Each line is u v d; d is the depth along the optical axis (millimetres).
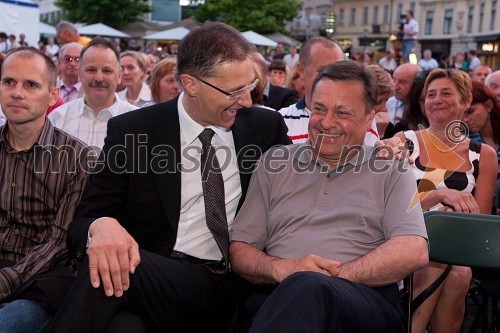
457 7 43125
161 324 2430
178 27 29516
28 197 2834
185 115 2658
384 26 49594
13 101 2736
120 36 30594
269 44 29297
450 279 3088
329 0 55938
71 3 40406
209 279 2574
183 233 2643
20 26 18875
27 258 2686
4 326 2408
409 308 2713
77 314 2199
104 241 2246
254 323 2113
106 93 4246
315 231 2545
